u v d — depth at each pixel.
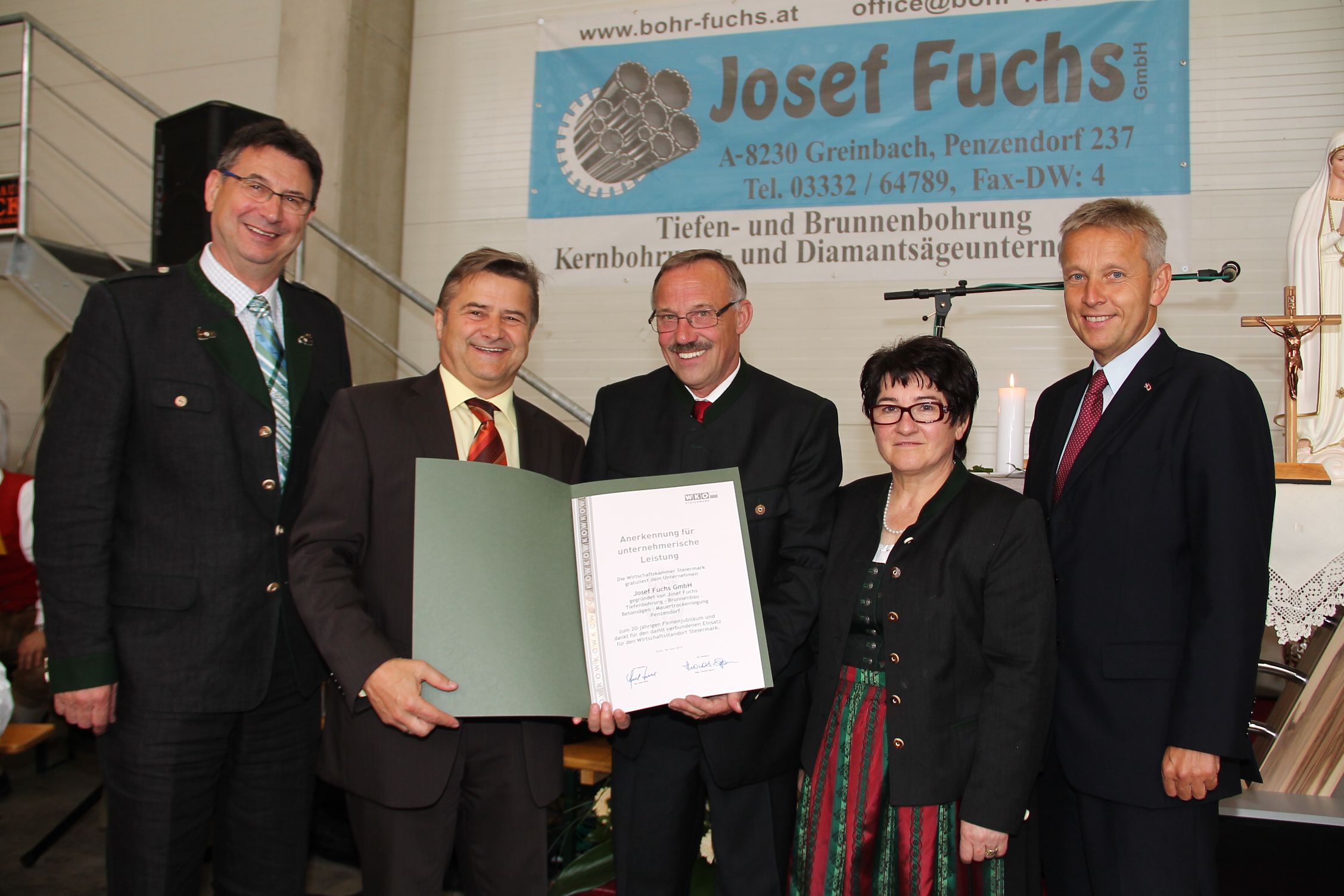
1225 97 3.23
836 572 1.42
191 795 1.39
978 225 3.35
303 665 1.49
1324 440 2.03
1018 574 1.29
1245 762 1.26
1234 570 1.23
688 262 1.50
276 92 3.84
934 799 1.25
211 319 1.44
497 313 1.38
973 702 1.30
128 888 1.35
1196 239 3.24
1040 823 1.48
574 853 2.24
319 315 1.63
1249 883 1.72
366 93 3.82
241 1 4.18
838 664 1.37
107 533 1.35
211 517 1.39
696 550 1.35
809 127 3.51
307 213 1.50
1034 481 1.56
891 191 3.43
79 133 4.38
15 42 4.47
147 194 4.29
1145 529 1.33
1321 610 1.62
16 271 3.18
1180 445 1.33
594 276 3.74
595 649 1.29
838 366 3.49
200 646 1.37
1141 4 3.21
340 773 1.33
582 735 2.40
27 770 2.97
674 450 1.53
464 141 4.02
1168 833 1.27
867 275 3.46
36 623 2.90
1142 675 1.29
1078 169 3.26
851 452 3.49
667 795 1.46
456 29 4.05
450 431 1.39
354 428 1.35
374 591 1.33
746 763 1.41
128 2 4.35
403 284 2.73
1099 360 1.49
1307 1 3.18
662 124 3.66
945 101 3.38
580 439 1.63
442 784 1.28
